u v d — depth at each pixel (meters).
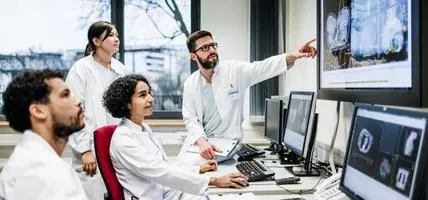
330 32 2.16
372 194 1.15
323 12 2.27
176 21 3.83
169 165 1.81
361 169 1.24
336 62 2.07
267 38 3.50
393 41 1.51
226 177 1.85
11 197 1.08
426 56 1.32
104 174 1.79
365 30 1.75
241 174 1.94
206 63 2.63
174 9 3.81
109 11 3.76
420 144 0.93
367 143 1.22
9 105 1.17
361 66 1.78
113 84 1.88
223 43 3.71
